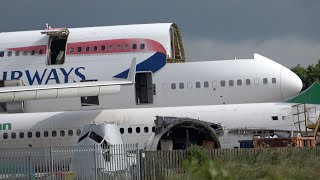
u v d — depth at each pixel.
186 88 184.25
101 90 170.38
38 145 182.75
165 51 187.50
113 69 187.75
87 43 192.00
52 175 142.12
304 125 171.12
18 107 193.62
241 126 171.00
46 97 169.25
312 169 136.88
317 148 147.75
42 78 190.62
